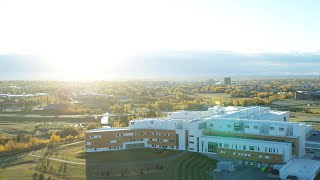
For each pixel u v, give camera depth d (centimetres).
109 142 16625
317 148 15612
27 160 15112
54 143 18550
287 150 14275
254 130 15775
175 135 16700
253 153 14925
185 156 15650
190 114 19825
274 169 13825
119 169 13762
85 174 13162
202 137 16162
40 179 12544
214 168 14188
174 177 12938
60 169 13738
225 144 15600
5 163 14675
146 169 13788
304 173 12619
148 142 17212
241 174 13500
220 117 18162
